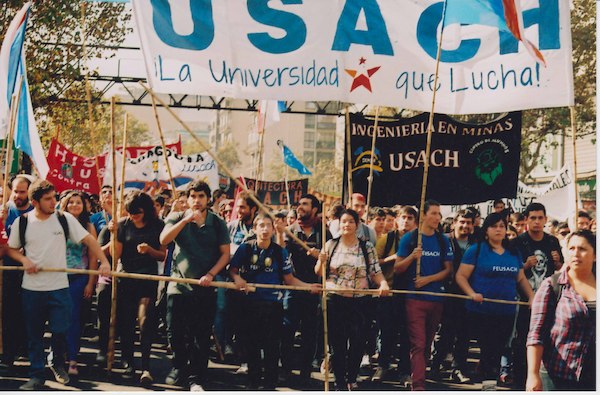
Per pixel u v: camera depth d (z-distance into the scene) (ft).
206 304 28.40
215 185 58.75
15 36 31.86
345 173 35.96
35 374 27.45
